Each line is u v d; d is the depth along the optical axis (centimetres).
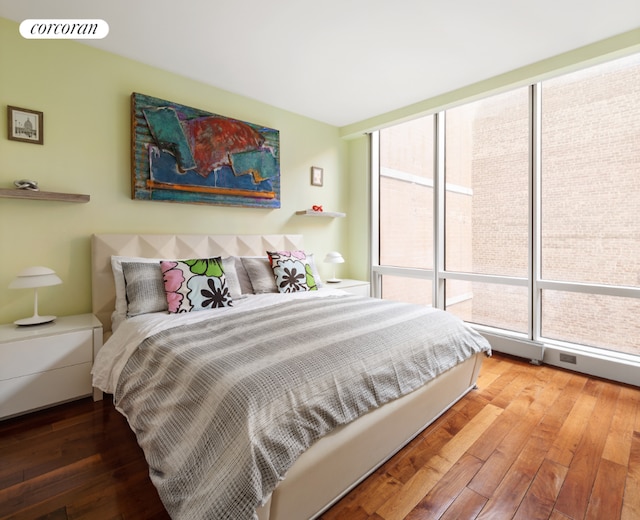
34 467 162
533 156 305
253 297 283
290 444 117
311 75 307
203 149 313
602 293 275
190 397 133
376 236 450
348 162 463
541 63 284
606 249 275
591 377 271
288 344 157
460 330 223
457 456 173
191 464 118
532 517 135
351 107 382
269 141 364
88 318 246
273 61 282
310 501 128
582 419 208
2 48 224
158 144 286
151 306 235
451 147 368
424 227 393
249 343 160
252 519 101
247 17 226
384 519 134
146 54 271
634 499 144
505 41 255
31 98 235
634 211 262
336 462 137
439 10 219
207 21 229
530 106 305
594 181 278
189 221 314
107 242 261
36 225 240
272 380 125
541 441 186
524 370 286
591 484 153
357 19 229
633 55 255
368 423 150
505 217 330
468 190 356
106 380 202
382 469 163
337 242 453
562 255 297
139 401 162
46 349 210
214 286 251
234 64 287
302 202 408
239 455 108
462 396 236
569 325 296
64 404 225
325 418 131
